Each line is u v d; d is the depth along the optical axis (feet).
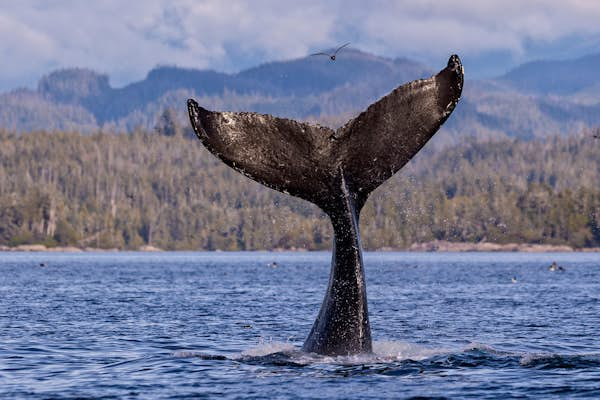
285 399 180.24
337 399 179.73
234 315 406.62
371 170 187.62
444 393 184.75
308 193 187.52
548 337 304.91
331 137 187.11
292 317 393.91
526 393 185.26
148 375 212.43
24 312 428.15
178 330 331.57
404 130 185.57
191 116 180.45
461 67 183.42
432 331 325.21
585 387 190.70
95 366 232.73
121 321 373.61
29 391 197.57
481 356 224.74
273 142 185.37
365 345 204.23
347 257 197.06
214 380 201.77
